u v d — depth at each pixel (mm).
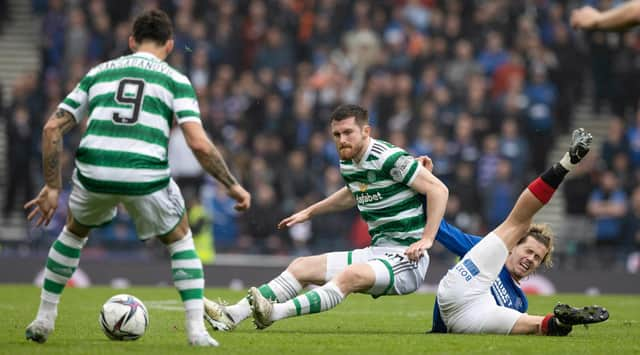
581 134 21938
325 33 67438
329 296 23141
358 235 55781
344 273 23391
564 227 59438
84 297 39125
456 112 61969
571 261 56656
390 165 23984
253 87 62094
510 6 68500
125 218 55750
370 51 66125
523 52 66125
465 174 57031
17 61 74750
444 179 57844
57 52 66438
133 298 22062
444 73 65250
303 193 57250
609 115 70875
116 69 19547
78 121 19844
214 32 65938
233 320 24047
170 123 19547
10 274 52156
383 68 64750
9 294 40844
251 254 55031
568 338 22688
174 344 20672
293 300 23000
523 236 24266
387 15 69125
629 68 67375
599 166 61094
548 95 63562
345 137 24156
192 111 19219
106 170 18938
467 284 23484
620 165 60406
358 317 30953
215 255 54938
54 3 68312
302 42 67250
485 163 58719
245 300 24297
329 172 57594
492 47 65938
